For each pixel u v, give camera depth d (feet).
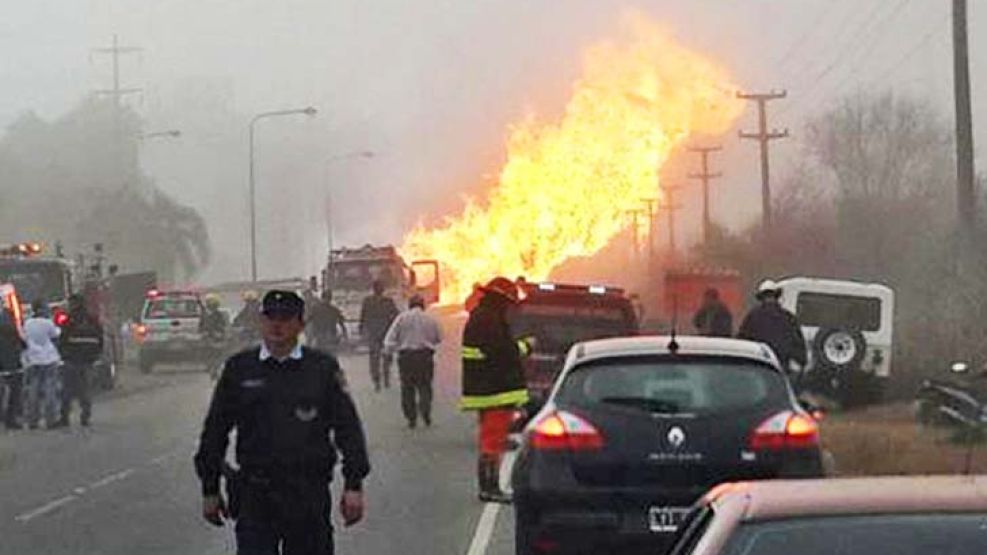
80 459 85.10
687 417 44.19
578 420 44.42
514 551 52.54
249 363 35.40
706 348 46.09
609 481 43.91
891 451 74.28
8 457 86.17
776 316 82.58
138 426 106.22
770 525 20.94
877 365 122.52
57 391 104.68
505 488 66.49
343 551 54.24
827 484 22.26
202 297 186.19
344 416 35.55
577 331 91.91
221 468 35.70
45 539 57.82
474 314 65.98
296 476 35.12
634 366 45.37
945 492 21.40
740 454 43.78
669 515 43.57
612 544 43.68
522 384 65.82
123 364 188.44
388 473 75.15
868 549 20.16
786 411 44.62
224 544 56.18
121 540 57.41
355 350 197.16
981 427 79.46
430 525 59.72
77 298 106.01
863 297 124.26
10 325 104.06
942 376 112.16
